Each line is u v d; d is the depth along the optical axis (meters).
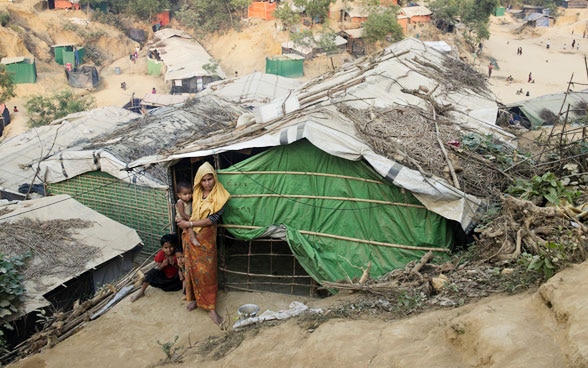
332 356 5.74
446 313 5.95
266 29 50.28
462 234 9.09
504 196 8.45
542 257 5.85
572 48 65.25
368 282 8.31
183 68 42.56
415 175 8.34
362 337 5.89
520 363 4.30
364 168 8.73
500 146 10.25
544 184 8.07
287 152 8.88
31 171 19.81
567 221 7.20
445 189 8.30
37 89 42.56
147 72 49.03
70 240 12.05
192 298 8.82
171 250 9.22
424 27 56.56
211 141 9.61
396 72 14.21
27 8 48.69
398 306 6.95
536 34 71.44
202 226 8.32
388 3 55.47
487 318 5.01
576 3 78.62
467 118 11.92
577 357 3.95
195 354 7.32
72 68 45.66
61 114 34.66
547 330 4.64
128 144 15.31
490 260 7.65
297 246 9.02
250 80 28.34
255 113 9.66
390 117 10.26
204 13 54.72
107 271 12.20
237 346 7.12
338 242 9.09
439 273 8.02
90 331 8.60
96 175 14.93
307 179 8.97
